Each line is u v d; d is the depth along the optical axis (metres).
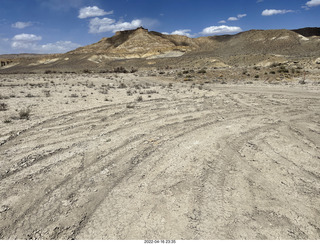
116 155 5.68
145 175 4.74
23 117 9.06
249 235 3.21
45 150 5.92
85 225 3.37
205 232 3.25
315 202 3.93
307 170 5.00
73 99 13.99
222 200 3.93
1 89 19.44
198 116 9.57
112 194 4.09
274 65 38.47
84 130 7.64
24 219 3.48
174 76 34.12
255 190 4.24
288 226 3.39
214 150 5.98
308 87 19.39
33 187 4.27
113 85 25.03
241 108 11.27
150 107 11.48
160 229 3.29
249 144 6.40
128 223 3.41
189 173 4.81
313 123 8.53
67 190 4.20
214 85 23.38
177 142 6.55
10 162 5.23
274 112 10.38
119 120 8.95
